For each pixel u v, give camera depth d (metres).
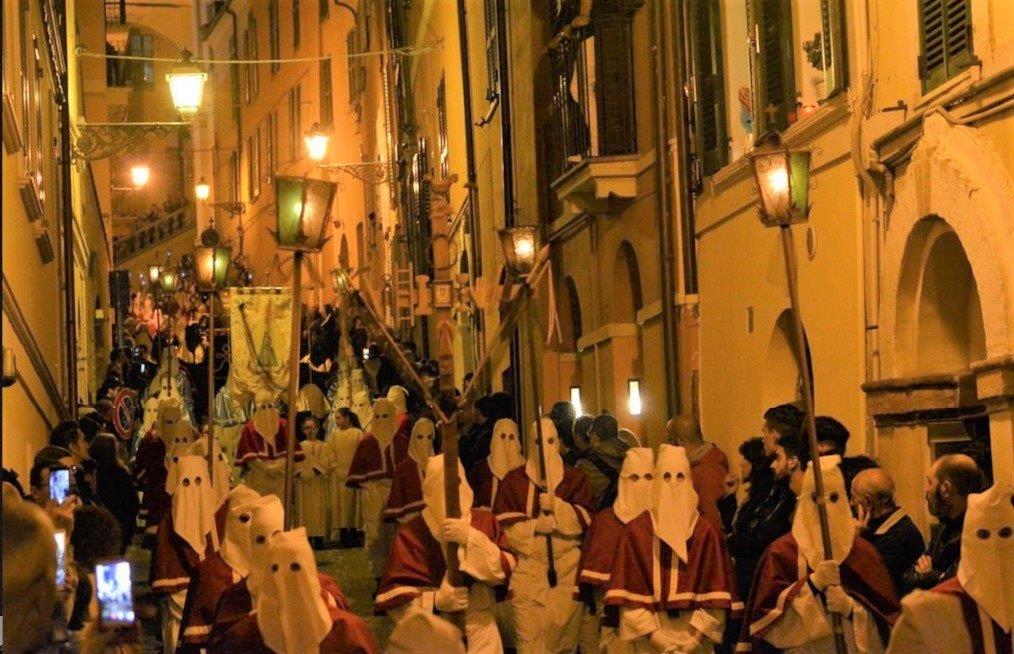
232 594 8.59
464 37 27.55
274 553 8.01
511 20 26.28
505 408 18.56
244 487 10.20
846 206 14.09
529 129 25.11
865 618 9.35
